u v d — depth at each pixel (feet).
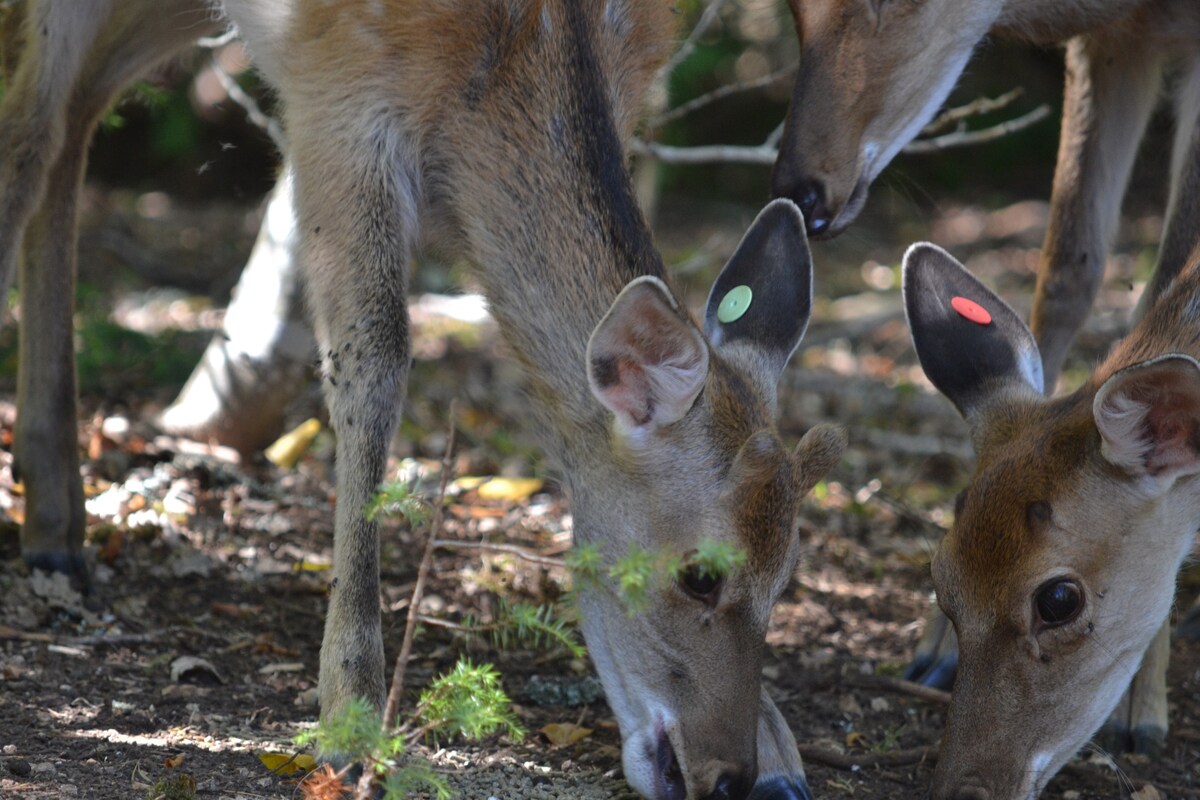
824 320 71.67
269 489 42.19
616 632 26.40
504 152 28.19
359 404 27.40
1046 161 97.30
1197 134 33.68
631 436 25.81
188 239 81.10
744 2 75.66
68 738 26.50
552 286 27.76
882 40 34.32
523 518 42.34
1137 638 27.61
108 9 33.12
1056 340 37.63
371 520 26.17
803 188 34.17
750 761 25.48
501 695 22.24
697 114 94.68
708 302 29.45
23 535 33.32
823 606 38.96
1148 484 26.68
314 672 31.30
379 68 28.09
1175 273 33.60
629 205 28.14
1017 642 26.89
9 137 31.32
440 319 64.90
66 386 33.53
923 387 62.13
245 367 44.11
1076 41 36.81
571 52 28.32
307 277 28.73
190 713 28.45
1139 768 31.09
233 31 34.24
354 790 24.08
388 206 28.09
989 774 26.68
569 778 27.43
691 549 25.57
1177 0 35.14
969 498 27.48
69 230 33.91
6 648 30.19
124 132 93.91
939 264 30.60
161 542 36.60
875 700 33.37
